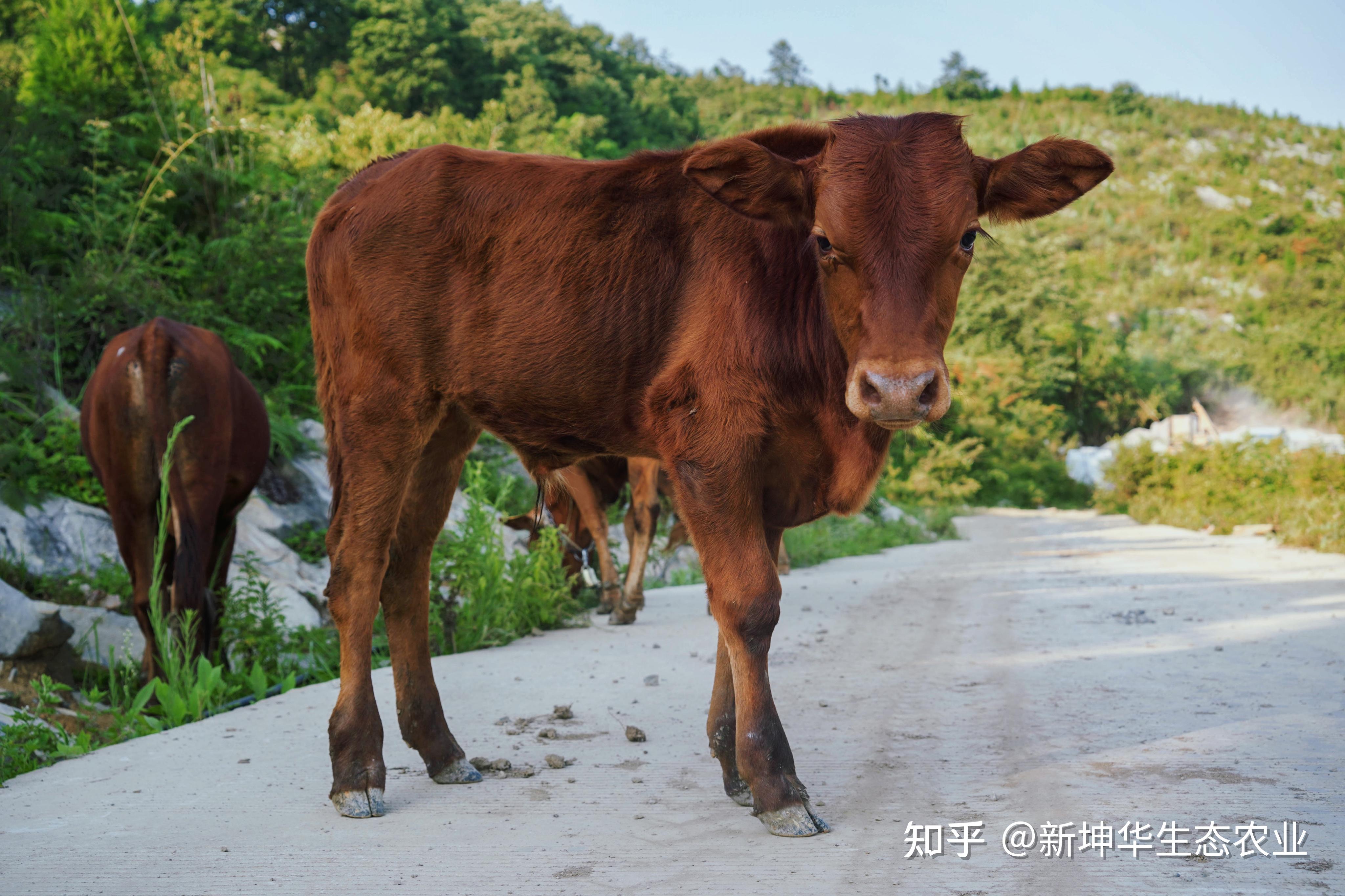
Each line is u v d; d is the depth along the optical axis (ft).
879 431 11.09
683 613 30.35
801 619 27.66
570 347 12.26
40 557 26.96
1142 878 9.10
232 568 28.40
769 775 10.88
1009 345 201.26
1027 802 11.39
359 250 13.23
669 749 14.60
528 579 27.27
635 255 12.14
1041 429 163.84
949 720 15.55
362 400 13.16
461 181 13.15
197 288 40.40
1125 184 643.45
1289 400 286.87
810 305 11.15
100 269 36.17
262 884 9.82
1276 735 13.71
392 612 13.75
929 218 9.90
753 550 11.18
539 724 16.25
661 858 10.15
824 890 9.13
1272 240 502.38
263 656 22.84
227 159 45.83
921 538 74.43
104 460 21.75
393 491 13.07
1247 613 25.17
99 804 12.60
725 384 11.23
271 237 42.39
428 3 268.82
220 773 13.91
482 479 29.50
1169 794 11.39
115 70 47.26
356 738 12.29
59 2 47.93
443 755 13.32
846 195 10.09
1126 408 234.99
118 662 23.22
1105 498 111.04
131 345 21.61
